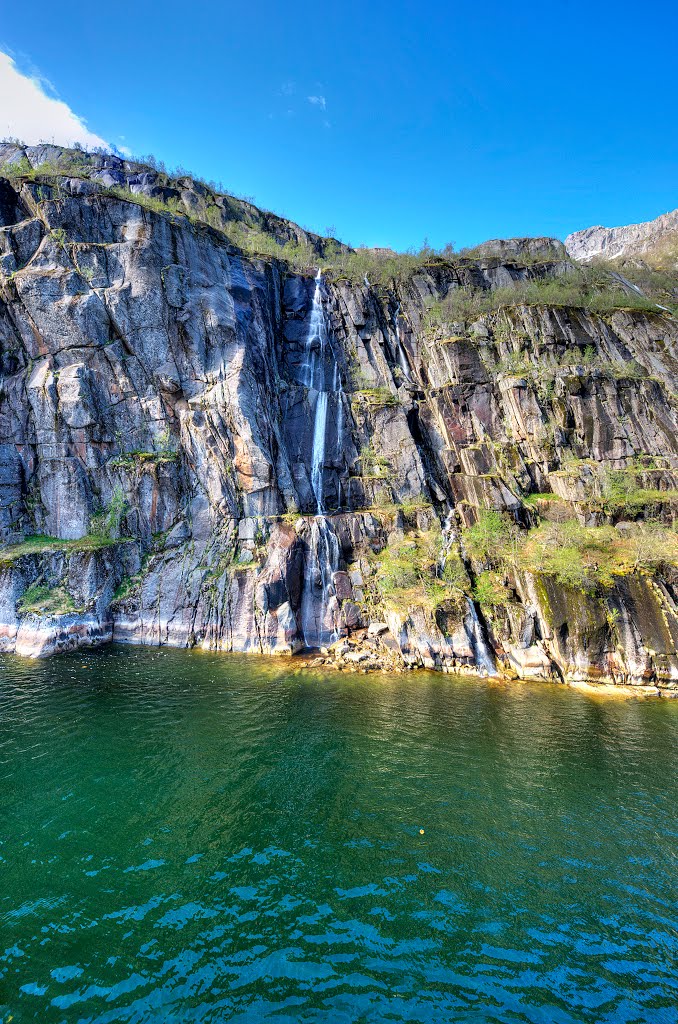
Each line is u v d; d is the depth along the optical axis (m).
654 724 22.62
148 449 37.75
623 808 15.48
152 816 14.38
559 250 71.88
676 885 12.16
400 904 11.27
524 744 20.03
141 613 33.81
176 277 40.56
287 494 39.50
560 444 42.81
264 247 57.88
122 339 38.38
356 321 51.69
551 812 15.16
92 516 35.56
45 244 38.78
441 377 48.44
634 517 37.09
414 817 14.72
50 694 23.66
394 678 28.42
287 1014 8.62
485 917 10.97
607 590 30.05
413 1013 8.70
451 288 55.88
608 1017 8.70
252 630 32.78
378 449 45.41
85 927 10.33
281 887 11.70
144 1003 8.74
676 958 10.02
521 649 30.56
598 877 12.35
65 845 12.96
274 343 47.16
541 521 38.72
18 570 31.86
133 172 59.41
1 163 64.81
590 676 28.70
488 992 9.14
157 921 10.57
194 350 40.00
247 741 19.53
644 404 45.06
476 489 40.75
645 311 52.56
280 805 15.15
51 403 35.84
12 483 35.09
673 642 28.48
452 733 20.94
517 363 47.50
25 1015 8.44
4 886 11.43
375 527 38.28
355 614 33.34
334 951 9.96
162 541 35.69
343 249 81.56
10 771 16.61
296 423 44.84
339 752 18.81
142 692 24.41
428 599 32.72
